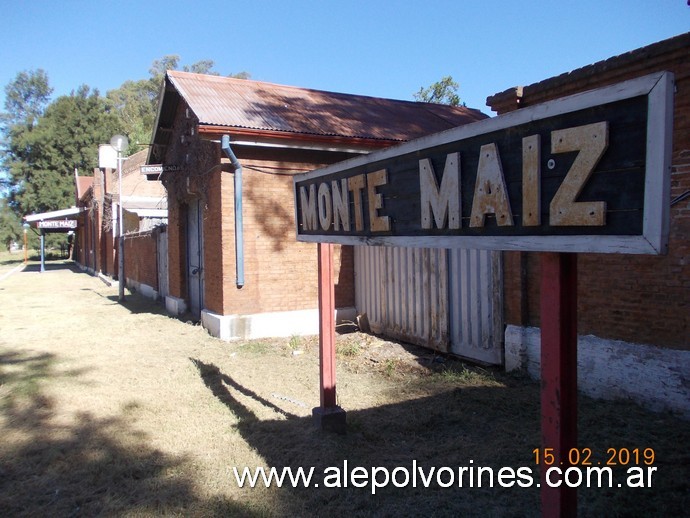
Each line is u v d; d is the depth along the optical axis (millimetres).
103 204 25438
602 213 1909
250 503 3523
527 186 2217
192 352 8156
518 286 6430
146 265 16969
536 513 3322
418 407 5344
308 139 9094
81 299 16109
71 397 5859
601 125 1905
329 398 4734
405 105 13008
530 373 6293
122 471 4023
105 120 43094
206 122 8469
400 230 3250
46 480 3914
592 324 5590
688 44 4535
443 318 7680
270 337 9297
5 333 10047
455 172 2664
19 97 55312
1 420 5168
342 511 3422
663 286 4926
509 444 4387
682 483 3600
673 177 4777
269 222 9383
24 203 40156
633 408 5039
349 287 10203
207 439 4637
